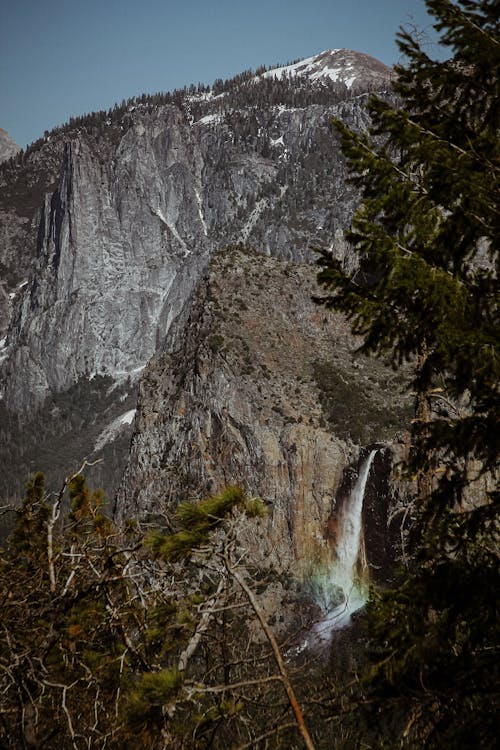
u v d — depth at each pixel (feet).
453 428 28.66
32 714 25.64
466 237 28.89
